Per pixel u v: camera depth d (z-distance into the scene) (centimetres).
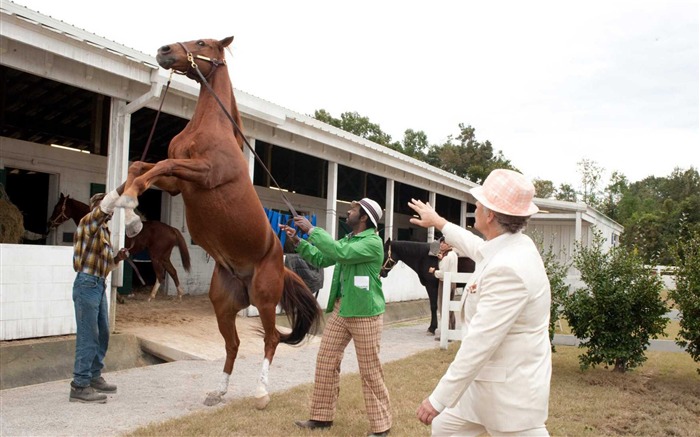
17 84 965
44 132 1055
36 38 626
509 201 260
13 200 1204
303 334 557
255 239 482
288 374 671
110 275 762
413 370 714
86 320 500
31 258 673
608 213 5872
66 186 1053
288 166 1620
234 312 532
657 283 723
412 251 1097
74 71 712
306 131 1139
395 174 1586
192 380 610
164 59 460
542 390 247
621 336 719
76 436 411
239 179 458
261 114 992
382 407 448
